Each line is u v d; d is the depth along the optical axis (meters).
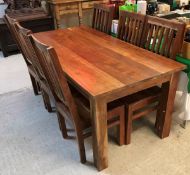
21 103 2.60
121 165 1.74
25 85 2.99
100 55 1.82
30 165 1.80
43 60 1.53
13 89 2.90
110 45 2.03
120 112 1.71
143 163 1.75
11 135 2.12
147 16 1.97
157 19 1.87
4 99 2.69
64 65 1.66
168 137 1.98
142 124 2.14
